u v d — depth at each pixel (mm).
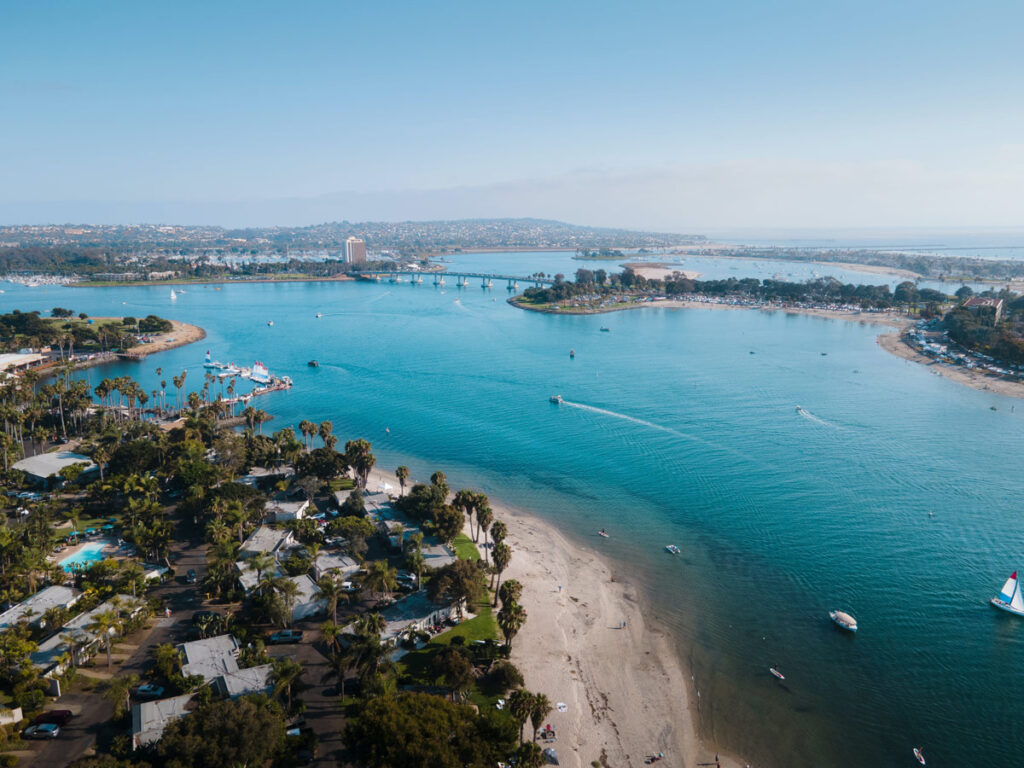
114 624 105188
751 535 161875
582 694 103938
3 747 82750
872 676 110750
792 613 128875
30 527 134875
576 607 129000
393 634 110375
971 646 118875
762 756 93125
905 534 162250
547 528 165000
